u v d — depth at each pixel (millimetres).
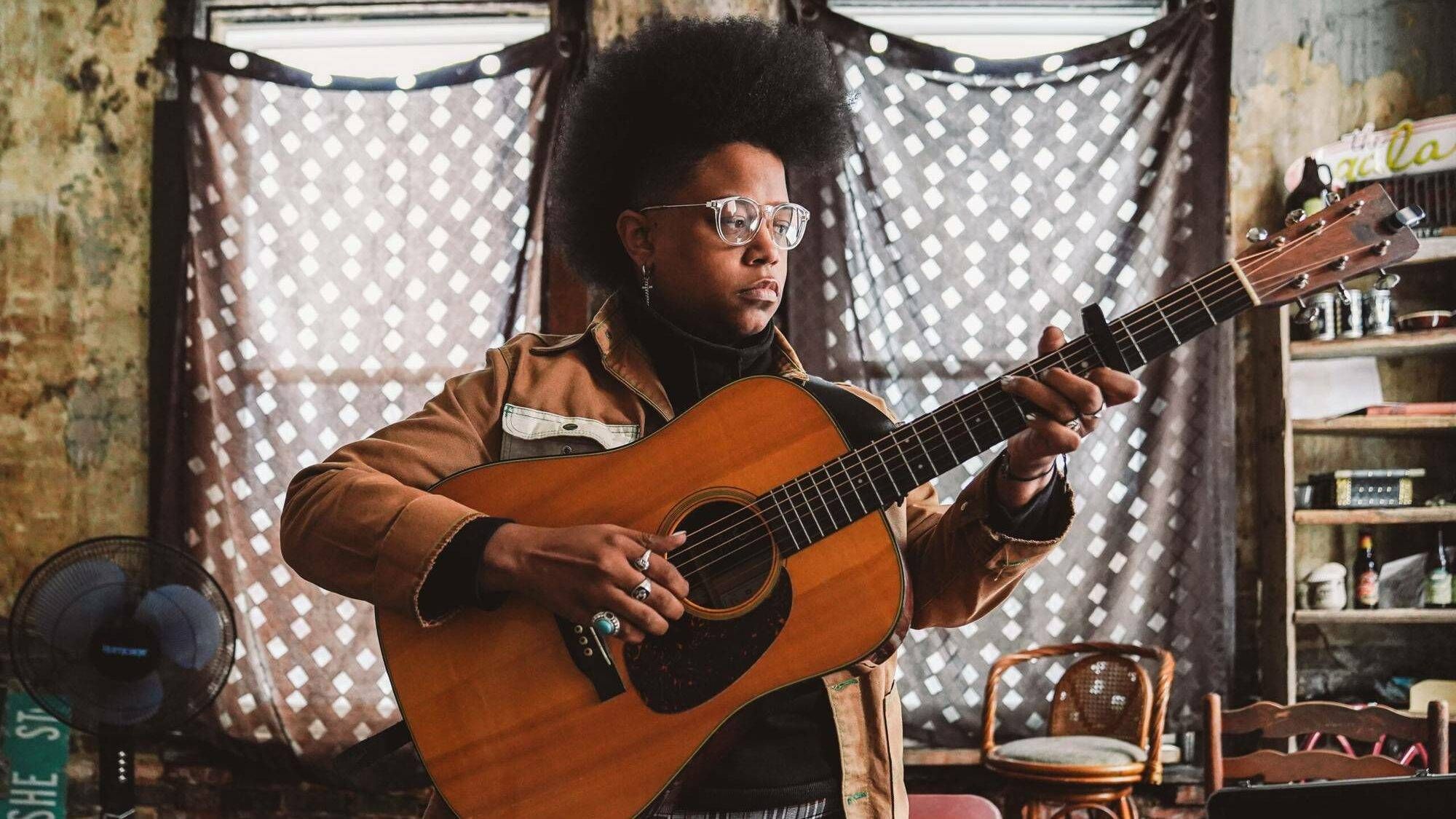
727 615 1203
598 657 1188
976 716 3428
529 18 3949
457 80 3668
